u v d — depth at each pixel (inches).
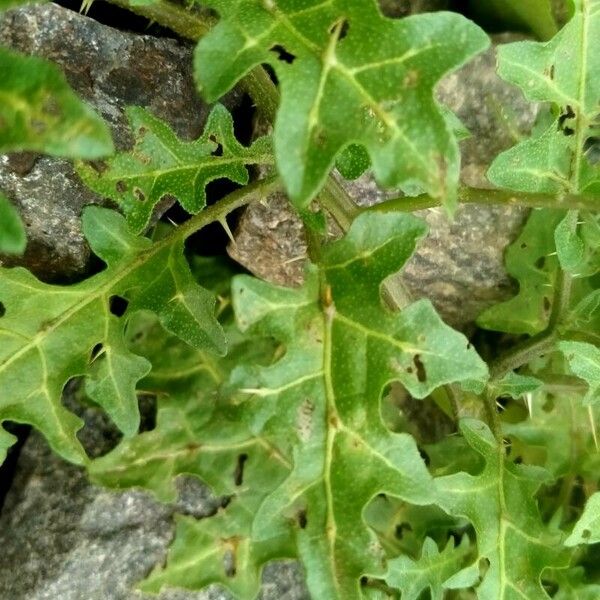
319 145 7.7
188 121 12.3
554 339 12.4
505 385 12.8
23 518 13.1
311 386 9.4
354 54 7.9
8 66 6.8
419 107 7.7
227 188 13.3
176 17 10.9
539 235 13.7
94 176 10.7
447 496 11.6
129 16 12.3
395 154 7.7
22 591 12.7
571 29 10.2
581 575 13.4
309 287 9.5
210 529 13.2
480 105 12.9
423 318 9.3
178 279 11.1
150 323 13.5
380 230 9.4
